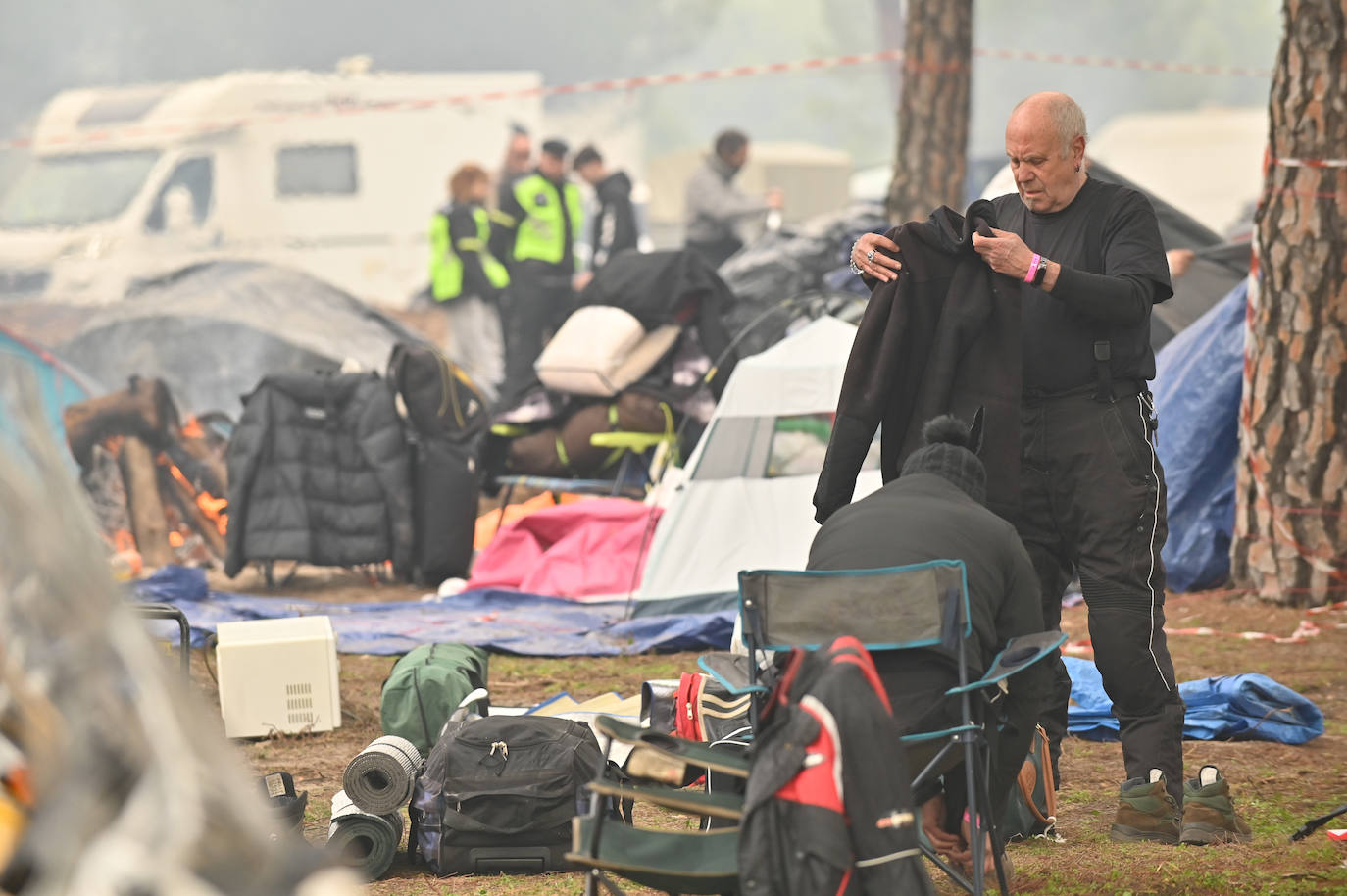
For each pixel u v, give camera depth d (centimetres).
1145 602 1700
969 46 4994
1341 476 3241
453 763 1658
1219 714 2267
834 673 1115
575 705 2306
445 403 4066
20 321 6294
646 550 3631
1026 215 1789
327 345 5759
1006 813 1683
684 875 1123
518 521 3784
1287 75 3256
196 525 4438
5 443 531
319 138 7381
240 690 2356
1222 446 3538
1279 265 3281
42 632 519
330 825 1650
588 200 8606
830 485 1711
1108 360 1697
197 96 7194
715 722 1738
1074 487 1714
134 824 495
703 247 6831
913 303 1702
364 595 3956
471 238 6462
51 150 7012
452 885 1605
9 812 503
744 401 3347
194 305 5762
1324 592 3231
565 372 4166
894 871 1078
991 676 1298
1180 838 1692
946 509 1412
